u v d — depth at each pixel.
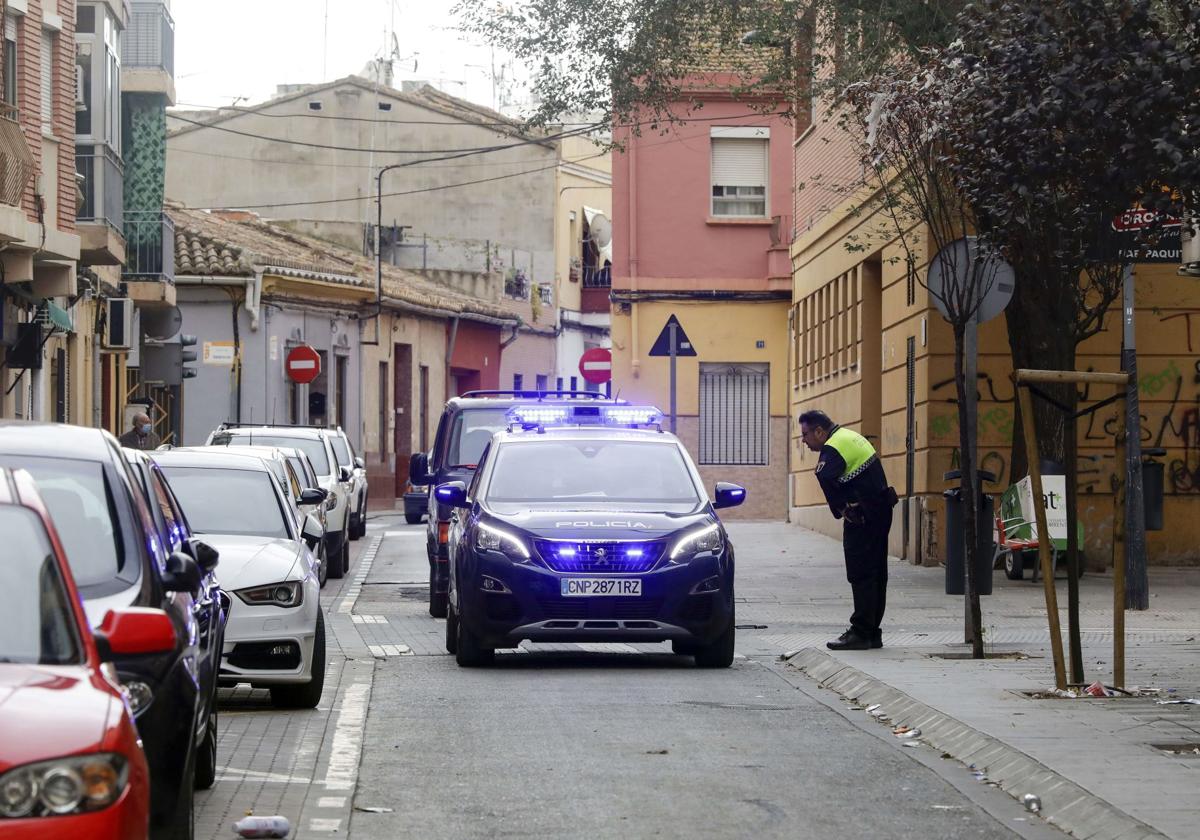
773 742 14.21
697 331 55.66
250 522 19.00
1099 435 32.69
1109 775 11.90
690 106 55.59
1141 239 14.41
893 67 20.05
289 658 15.88
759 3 32.44
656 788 12.22
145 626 8.31
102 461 10.75
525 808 11.53
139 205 48.78
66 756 7.07
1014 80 14.11
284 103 84.06
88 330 45.97
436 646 22.19
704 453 55.62
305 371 60.22
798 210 50.41
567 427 21.80
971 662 18.56
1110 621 24.17
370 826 10.98
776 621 25.30
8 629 8.03
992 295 19.67
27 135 35.03
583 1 34.06
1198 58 13.25
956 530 27.81
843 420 42.84
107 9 39.69
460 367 76.38
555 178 85.00
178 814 9.21
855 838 10.70
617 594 18.84
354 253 76.94
